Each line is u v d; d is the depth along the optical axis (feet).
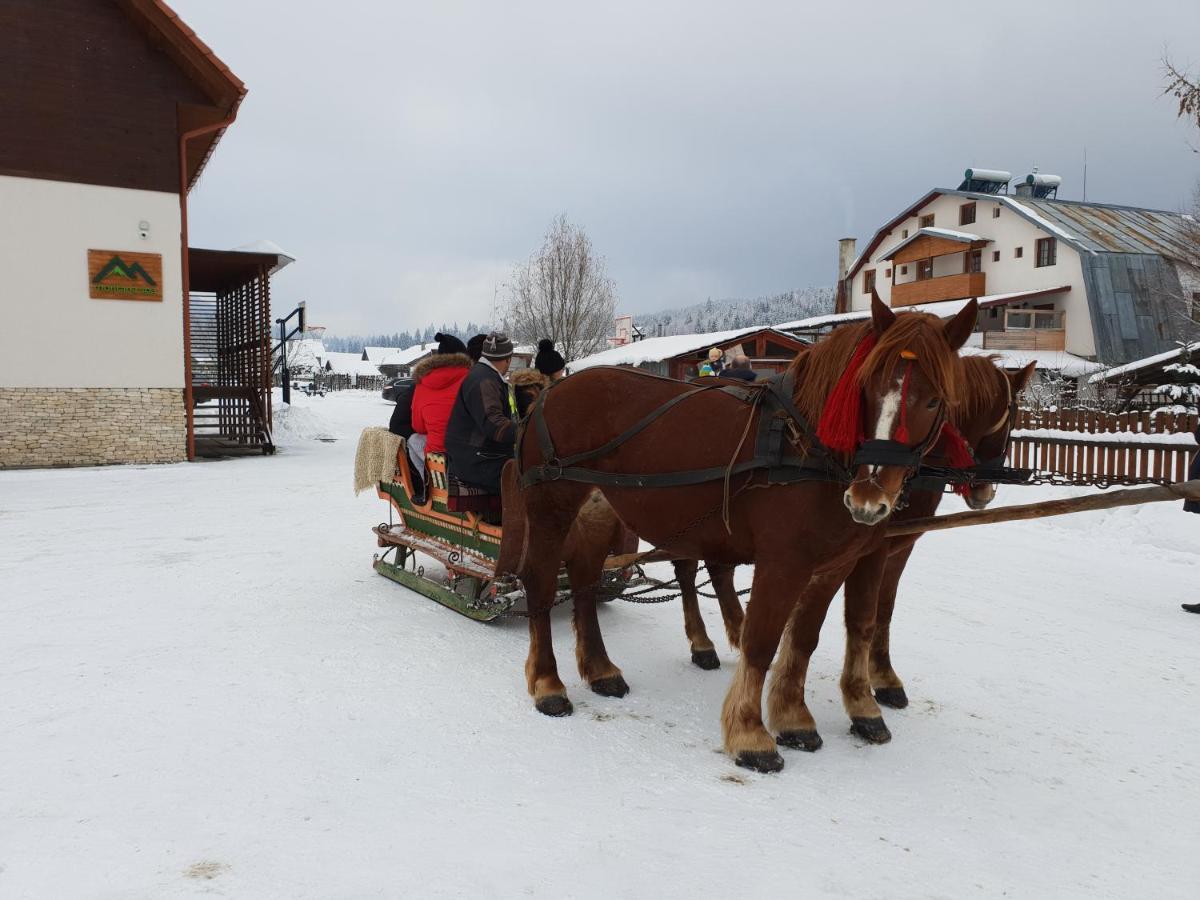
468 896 8.36
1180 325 93.25
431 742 12.25
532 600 14.16
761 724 11.91
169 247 52.65
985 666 16.34
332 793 10.55
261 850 9.11
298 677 14.76
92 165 50.11
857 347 10.42
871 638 13.46
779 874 9.02
